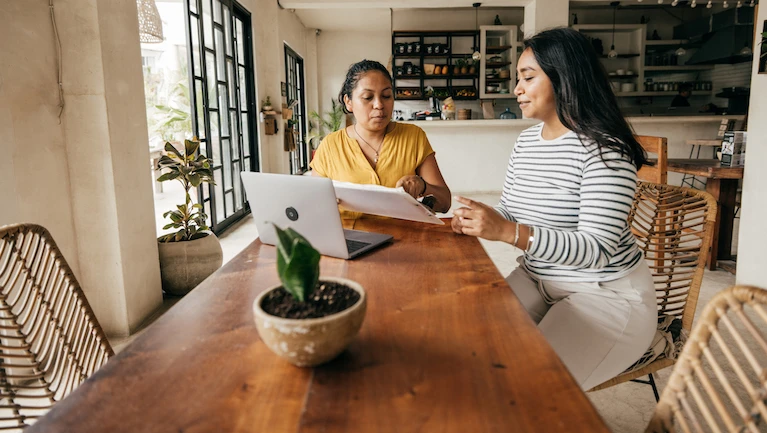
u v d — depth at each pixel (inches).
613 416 71.5
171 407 24.8
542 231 47.1
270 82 264.4
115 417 24.0
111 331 99.8
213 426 23.2
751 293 25.9
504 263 149.1
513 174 62.9
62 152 91.8
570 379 26.5
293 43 331.3
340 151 75.8
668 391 28.7
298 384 26.6
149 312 109.6
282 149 273.0
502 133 288.8
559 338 50.2
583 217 48.8
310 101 411.2
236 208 212.2
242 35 228.2
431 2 269.0
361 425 23.0
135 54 104.3
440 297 38.9
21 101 81.2
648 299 51.7
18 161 80.0
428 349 30.2
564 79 49.9
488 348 30.2
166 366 28.8
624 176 47.5
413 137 76.6
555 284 54.2
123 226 98.0
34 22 84.7
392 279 43.4
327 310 26.9
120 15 97.7
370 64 71.3
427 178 77.8
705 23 326.0
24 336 38.9
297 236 27.0
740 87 311.9
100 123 92.4
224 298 39.8
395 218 69.5
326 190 46.1
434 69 352.8
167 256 119.2
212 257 123.2
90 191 94.4
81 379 42.0
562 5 266.2
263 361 29.3
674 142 277.6
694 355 27.9
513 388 25.8
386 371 27.8
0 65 76.5
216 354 30.2
